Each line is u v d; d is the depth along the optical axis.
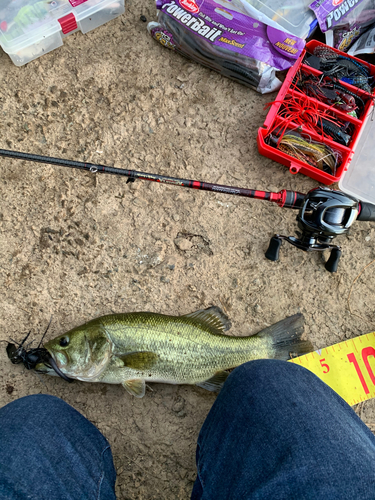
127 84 0.69
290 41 0.63
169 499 0.58
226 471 0.41
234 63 0.66
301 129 0.64
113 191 0.65
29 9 0.65
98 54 0.69
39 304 0.62
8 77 0.67
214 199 0.66
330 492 0.36
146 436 0.59
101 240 0.64
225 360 0.56
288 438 0.40
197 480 0.48
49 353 0.56
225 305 0.64
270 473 0.38
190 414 0.60
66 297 0.63
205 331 0.55
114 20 0.70
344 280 0.66
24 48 0.66
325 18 0.64
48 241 0.64
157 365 0.54
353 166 0.69
